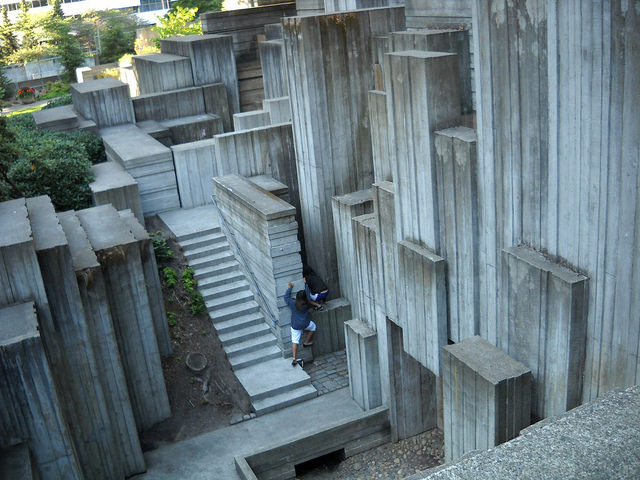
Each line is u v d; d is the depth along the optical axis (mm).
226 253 17547
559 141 7578
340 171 15883
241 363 15211
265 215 14336
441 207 9898
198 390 14664
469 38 11539
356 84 15391
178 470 12695
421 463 12758
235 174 17609
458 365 9211
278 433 13500
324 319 15844
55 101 27984
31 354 9375
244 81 25797
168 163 19172
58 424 9859
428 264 10219
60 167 17406
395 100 10250
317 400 14469
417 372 13133
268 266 14992
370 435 13273
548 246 8188
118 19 53656
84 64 43406
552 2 7188
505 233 8844
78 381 11531
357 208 14789
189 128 22859
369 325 13469
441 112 9531
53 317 11047
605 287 7449
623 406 2928
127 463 12555
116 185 17625
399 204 10969
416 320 11094
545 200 8055
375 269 12531
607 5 6570
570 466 2609
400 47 12086
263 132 17797
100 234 13297
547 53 7426
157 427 13812
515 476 2584
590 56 6902
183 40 24703
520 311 8648
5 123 15906
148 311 13219
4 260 10070
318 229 16297
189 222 18469
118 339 13016
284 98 20109
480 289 9594
